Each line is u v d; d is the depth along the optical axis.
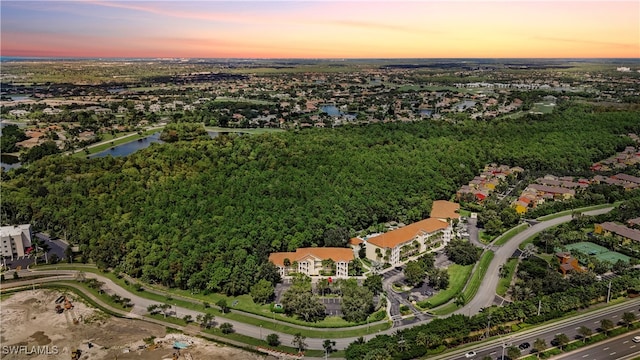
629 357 187.62
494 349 193.62
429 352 191.00
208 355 195.75
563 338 192.88
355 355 185.38
